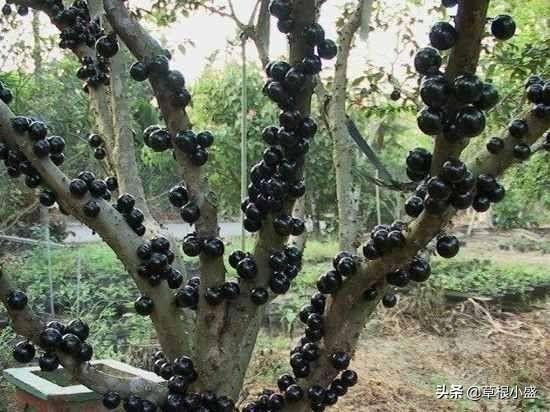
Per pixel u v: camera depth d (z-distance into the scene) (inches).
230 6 150.0
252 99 478.3
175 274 99.3
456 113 68.4
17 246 378.0
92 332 287.7
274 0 82.2
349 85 198.5
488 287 415.8
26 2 116.0
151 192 450.0
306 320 93.7
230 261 94.2
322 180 544.1
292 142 85.2
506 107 187.6
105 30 117.6
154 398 94.3
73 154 343.0
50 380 159.9
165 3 183.3
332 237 595.2
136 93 385.7
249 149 470.0
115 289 344.5
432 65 68.0
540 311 399.5
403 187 102.3
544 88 77.9
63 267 366.9
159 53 87.4
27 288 317.1
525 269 482.9
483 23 65.3
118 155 118.1
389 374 294.0
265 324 344.5
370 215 500.7
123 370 158.7
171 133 90.2
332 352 92.0
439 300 379.9
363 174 186.9
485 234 720.3
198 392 95.3
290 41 84.3
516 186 342.3
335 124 118.7
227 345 94.8
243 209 91.1
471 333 358.6
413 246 78.5
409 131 507.8
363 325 92.5
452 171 69.6
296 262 96.4
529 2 260.4
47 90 350.9
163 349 102.0
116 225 95.9
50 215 413.7
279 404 94.5
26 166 96.9
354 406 255.8
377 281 86.4
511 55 193.6
